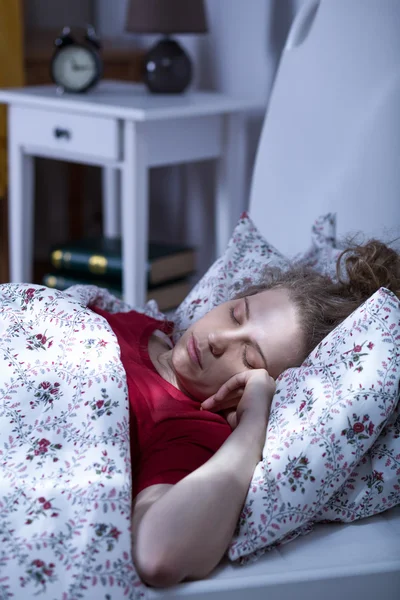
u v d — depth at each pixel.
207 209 2.75
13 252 2.35
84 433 0.94
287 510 0.91
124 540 0.83
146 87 2.34
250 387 1.05
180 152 2.12
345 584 0.90
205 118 2.16
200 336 1.14
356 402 0.95
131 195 2.03
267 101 2.43
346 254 1.35
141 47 2.89
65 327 1.08
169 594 0.84
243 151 2.54
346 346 1.01
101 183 3.11
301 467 0.93
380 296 1.02
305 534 0.98
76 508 0.86
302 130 1.75
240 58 2.50
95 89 2.34
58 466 0.91
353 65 1.64
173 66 2.24
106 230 2.75
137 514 0.90
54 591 0.80
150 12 2.19
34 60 2.64
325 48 1.71
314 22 1.76
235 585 0.86
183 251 2.43
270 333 1.12
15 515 0.85
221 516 0.88
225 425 1.09
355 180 1.59
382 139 1.55
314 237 1.53
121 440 0.93
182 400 1.13
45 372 1.03
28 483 0.88
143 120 1.98
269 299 1.16
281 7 2.32
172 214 2.88
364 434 0.95
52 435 0.95
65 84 2.25
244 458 0.94
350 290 1.20
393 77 1.56
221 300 1.37
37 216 3.17
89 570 0.81
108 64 2.71
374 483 1.00
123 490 0.87
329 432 0.94
